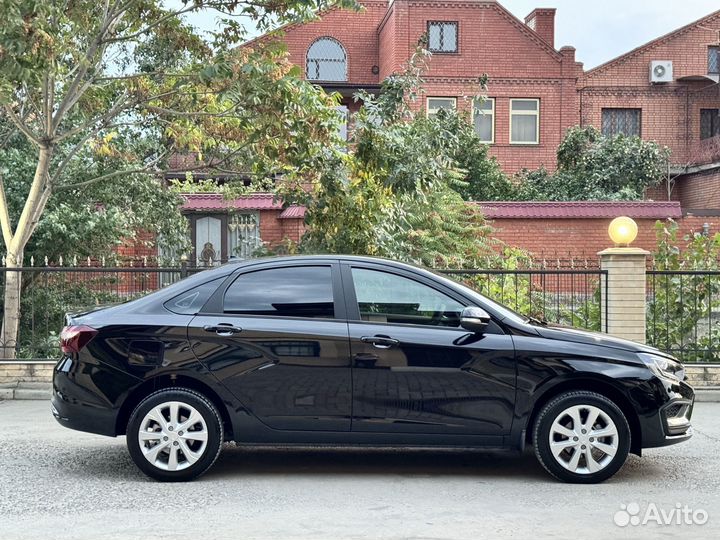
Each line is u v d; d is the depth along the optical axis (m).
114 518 5.55
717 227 21.92
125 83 12.29
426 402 6.46
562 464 6.49
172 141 14.77
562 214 21.98
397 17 31.31
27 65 9.36
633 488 6.40
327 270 6.71
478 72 31.81
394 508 5.82
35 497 6.06
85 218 13.75
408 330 6.53
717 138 30.69
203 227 21.06
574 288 11.44
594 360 6.50
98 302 11.21
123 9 11.06
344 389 6.47
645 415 6.49
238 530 5.30
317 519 5.54
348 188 11.11
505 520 5.54
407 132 11.98
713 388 10.89
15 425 8.80
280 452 7.64
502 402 6.47
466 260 15.80
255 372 6.48
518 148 32.00
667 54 33.00
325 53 33.50
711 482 6.59
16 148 14.06
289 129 10.54
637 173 27.67
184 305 6.63
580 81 32.81
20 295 11.12
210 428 6.48
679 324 11.63
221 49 11.66
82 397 6.49
